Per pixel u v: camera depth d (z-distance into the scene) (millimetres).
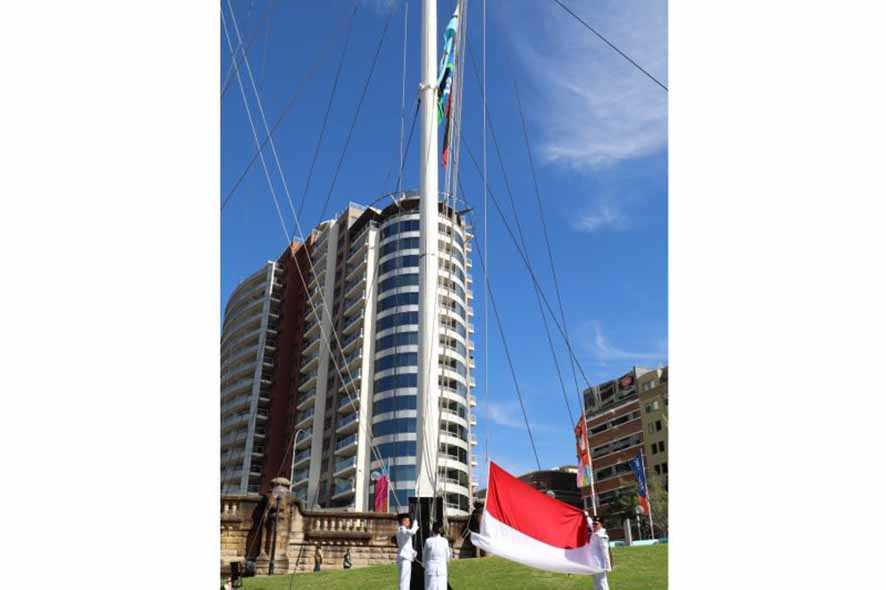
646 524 85625
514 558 11414
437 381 13117
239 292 127312
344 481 89562
